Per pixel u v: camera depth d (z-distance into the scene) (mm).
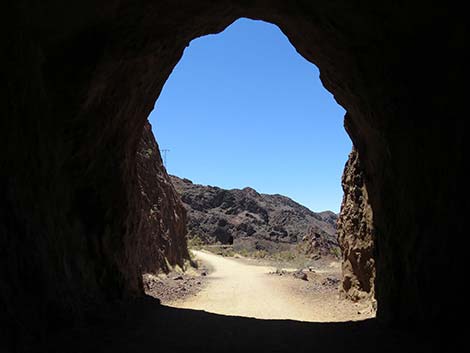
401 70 9242
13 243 6750
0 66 6887
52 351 6621
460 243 7227
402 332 9289
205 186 153625
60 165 10367
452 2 7133
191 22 12656
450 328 7348
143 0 10406
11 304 6242
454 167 7539
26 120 7777
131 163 15438
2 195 6824
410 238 9445
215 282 26312
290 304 17016
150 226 27641
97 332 8609
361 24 9594
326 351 8305
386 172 11422
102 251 12516
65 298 8094
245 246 95062
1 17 6934
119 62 11383
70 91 10359
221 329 10664
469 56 7109
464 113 7254
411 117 9195
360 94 11883
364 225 16656
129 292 14117
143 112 15023
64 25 9266
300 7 11125
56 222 8875
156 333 9445
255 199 165625
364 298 16328
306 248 67625
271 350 8398
